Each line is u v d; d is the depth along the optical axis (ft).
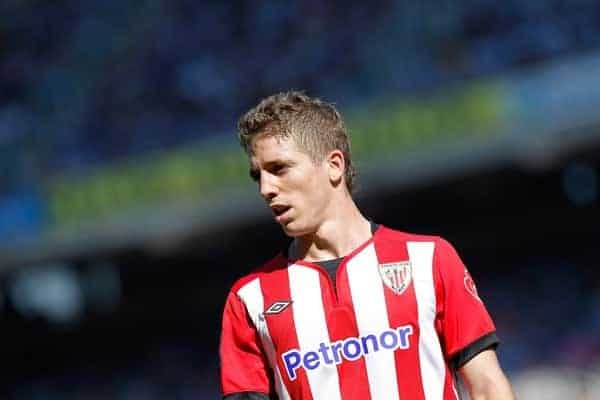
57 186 257.55
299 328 44.70
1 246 262.47
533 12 230.27
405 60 237.45
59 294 317.22
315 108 45.34
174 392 292.40
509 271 259.19
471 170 214.90
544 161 217.97
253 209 232.53
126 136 264.11
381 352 44.06
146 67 278.26
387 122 220.02
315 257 45.85
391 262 45.11
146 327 311.06
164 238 256.11
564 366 222.89
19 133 280.72
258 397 45.73
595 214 256.32
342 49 251.19
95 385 304.50
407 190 228.63
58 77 289.94
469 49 230.68
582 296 243.60
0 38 306.14
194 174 238.07
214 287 304.50
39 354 319.68
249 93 257.96
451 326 44.62
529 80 206.08
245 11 274.57
